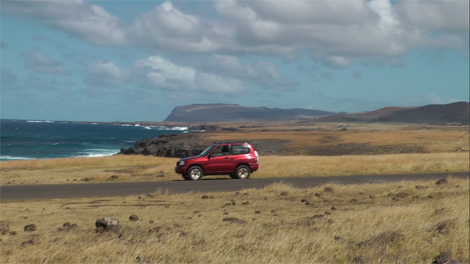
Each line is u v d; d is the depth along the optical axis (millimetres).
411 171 28406
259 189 17094
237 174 23156
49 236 7875
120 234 8125
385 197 15016
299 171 26109
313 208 12406
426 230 8883
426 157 38656
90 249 6301
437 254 7391
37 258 5902
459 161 32781
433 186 18203
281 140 93875
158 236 7930
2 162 34406
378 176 24703
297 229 8922
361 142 86625
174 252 6484
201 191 17094
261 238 7957
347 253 7059
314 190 16594
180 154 74625
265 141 92875
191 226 9211
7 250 6527
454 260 6883
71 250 6422
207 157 22891
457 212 11055
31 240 7340
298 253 6793
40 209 11898
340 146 83062
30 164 33281
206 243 7281
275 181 21562
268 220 10156
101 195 15883
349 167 28203
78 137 183625
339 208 12406
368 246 7430
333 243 7461
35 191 17172
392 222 9617
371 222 9516
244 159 23281
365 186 17750
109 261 6008
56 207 12352
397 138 91438
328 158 37562
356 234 8383
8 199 14742
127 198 14586
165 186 19156
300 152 79625
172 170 27453
